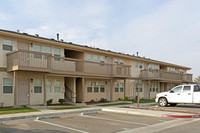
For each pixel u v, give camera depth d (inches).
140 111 516.7
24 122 379.6
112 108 584.4
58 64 721.0
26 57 595.5
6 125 350.0
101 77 842.8
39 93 686.5
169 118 439.2
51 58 690.2
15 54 571.2
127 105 716.7
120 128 332.2
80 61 787.4
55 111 510.9
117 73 901.8
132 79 1098.7
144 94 1176.2
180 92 674.2
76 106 649.6
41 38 682.2
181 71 1628.9
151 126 349.7
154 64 1301.7
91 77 804.0
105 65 916.6
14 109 527.5
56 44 727.1
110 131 310.2
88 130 315.9
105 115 480.4
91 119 419.8
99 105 712.4
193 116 450.3
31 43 669.3
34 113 467.2
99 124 365.4
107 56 955.3
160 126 350.3
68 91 816.9
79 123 373.4
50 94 722.8
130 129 324.8
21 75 636.1
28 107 574.6
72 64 779.4
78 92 848.3
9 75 612.7
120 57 1031.0
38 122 380.5
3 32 581.0
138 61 1160.2
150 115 478.6
